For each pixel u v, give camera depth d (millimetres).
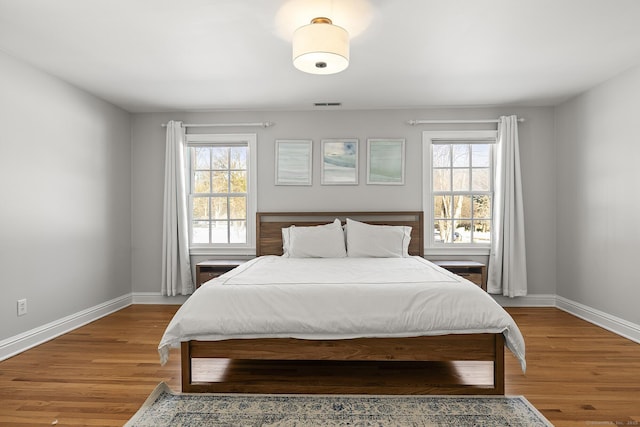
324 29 2318
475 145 4617
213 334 2320
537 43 2838
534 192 4473
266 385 2369
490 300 2369
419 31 2645
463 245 4551
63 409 2139
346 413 2090
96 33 2650
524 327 3641
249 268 3221
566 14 2422
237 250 4652
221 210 4777
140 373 2615
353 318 2305
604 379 2514
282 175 4621
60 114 3510
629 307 3330
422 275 2805
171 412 2105
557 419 2031
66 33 2645
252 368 2707
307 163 4617
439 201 4660
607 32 2666
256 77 3527
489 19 2482
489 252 4527
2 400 2238
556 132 4438
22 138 3082
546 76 3518
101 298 4090
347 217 4582
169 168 4562
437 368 2699
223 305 2367
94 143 3994
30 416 2064
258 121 4652
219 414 2086
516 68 3330
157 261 4676
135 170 4695
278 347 2340
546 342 3232
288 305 2357
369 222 4547
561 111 4344
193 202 4789
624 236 3391
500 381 2287
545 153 4469
